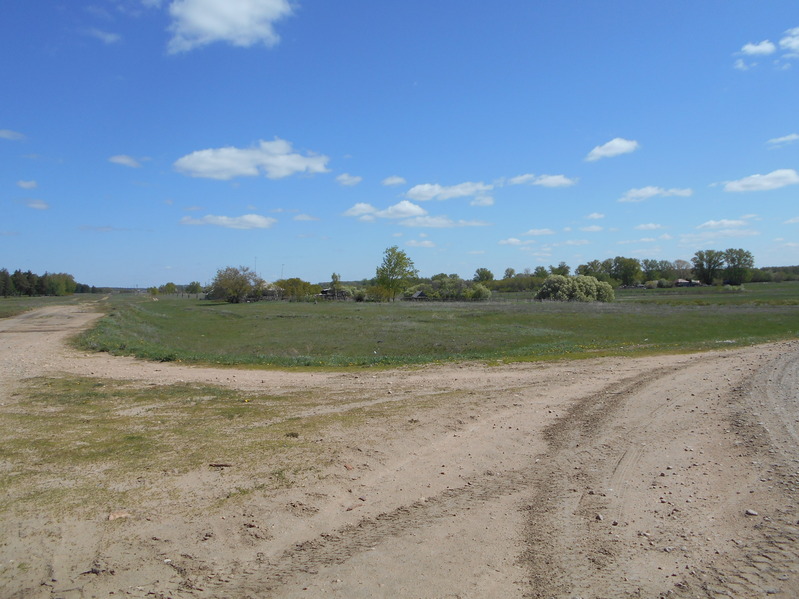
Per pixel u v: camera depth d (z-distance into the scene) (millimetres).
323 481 6172
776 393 10836
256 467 6574
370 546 4688
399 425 8797
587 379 13578
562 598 3830
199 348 28781
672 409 9867
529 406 10430
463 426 8852
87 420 9023
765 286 115438
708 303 58688
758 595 3807
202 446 7438
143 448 7312
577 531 4965
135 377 14008
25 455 6945
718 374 13633
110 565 4270
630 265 131875
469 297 91188
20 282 109438
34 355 18125
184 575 4160
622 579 4078
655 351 20562
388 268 95312
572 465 6914
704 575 4109
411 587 4000
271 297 107312
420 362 18109
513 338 29734
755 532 4816
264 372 15672
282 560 4430
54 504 5371
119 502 5453
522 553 4547
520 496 5887
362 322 42750
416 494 5965
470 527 5082
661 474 6457
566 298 70250
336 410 10023
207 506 5414
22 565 4246
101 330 26453
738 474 6332
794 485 5844
